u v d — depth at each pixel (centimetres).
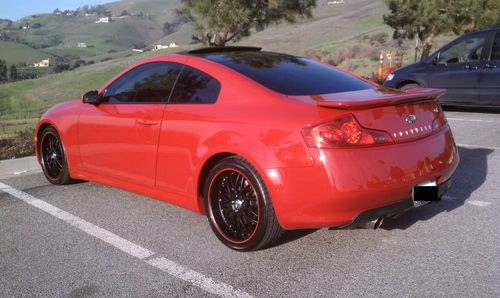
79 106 502
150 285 317
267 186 331
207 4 1401
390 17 2012
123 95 457
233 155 355
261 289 308
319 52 7225
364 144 319
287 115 332
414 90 395
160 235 398
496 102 945
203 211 389
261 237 344
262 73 385
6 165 615
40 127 548
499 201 455
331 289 305
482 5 1811
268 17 1518
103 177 472
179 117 389
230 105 365
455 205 448
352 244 369
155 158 409
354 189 312
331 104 318
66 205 479
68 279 328
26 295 308
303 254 355
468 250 352
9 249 378
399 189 328
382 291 300
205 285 315
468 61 980
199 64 403
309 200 319
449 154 371
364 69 3978
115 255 363
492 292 294
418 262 336
